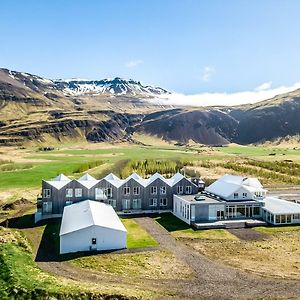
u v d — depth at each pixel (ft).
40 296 153.99
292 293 161.17
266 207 286.46
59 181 302.66
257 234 251.80
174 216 305.12
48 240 237.04
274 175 531.09
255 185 338.95
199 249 219.82
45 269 187.52
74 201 298.76
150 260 200.64
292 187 454.40
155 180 317.22
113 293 154.51
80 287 160.15
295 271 186.50
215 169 581.53
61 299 152.35
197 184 341.62
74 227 220.23
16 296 154.92
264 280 175.22
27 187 404.77
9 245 212.64
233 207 286.05
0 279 169.07
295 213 277.64
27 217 294.05
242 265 194.18
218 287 167.02
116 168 533.96
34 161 634.84
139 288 164.35
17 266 182.80
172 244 228.63
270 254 211.82
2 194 370.94
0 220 287.48
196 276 179.63
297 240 238.89
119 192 311.06
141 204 315.17
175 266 192.44
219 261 200.13
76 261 199.72
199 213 278.26
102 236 217.56
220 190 312.71
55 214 294.46
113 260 200.54
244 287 167.32
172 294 158.81
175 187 320.09
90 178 340.18
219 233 254.06
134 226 272.31
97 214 239.71
